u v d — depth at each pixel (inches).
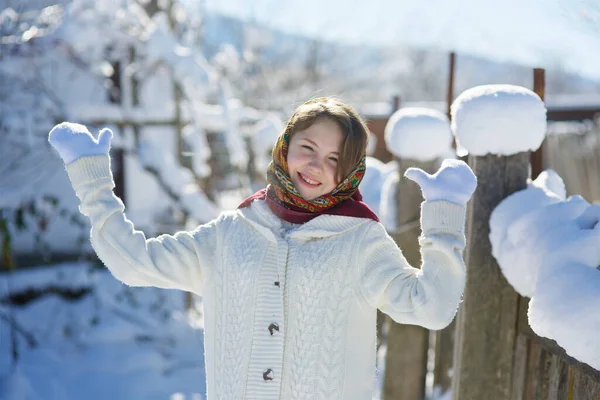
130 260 61.4
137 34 185.0
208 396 63.7
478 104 77.9
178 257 64.4
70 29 176.7
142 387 151.3
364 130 62.5
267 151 211.9
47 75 216.4
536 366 76.8
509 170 79.5
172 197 188.7
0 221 168.1
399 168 116.2
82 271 206.2
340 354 59.7
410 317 57.4
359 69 681.6
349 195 62.9
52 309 190.1
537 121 78.0
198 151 198.4
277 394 58.9
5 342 170.2
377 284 59.7
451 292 55.6
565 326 58.1
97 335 177.8
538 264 68.5
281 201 64.2
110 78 199.9
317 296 60.0
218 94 195.5
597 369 56.6
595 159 273.0
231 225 65.9
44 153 203.8
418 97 798.5
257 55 403.2
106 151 61.9
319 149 60.8
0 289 192.9
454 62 121.5
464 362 81.3
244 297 61.5
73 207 236.1
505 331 80.7
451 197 56.4
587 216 70.0
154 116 196.1
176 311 200.7
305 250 61.5
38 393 143.9
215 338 63.4
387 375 121.5
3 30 180.4
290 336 60.3
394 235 116.3
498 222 77.2
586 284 59.6
